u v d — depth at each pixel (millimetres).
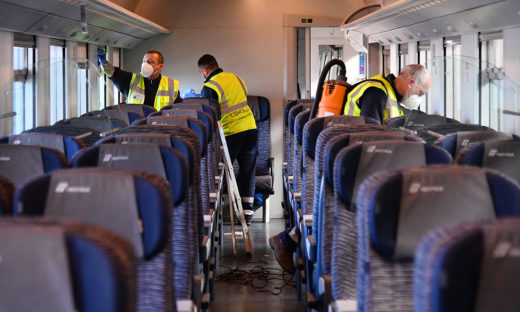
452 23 5836
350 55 9594
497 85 4832
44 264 1536
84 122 5152
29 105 5422
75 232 1530
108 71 7461
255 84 9344
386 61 8914
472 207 2139
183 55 9375
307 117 5598
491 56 5539
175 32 9359
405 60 8000
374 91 5367
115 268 1508
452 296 1503
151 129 3914
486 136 4043
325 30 9477
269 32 9305
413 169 2188
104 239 1543
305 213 4531
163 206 2172
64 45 6754
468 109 5152
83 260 1519
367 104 5355
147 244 2180
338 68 9578
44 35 6023
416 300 1595
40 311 1557
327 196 3283
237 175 8445
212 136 5426
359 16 9070
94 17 6535
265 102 9125
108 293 1513
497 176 2154
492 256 1506
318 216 3631
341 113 5727
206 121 5430
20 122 5398
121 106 6488
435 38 6660
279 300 5332
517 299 1523
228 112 8070
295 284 5789
